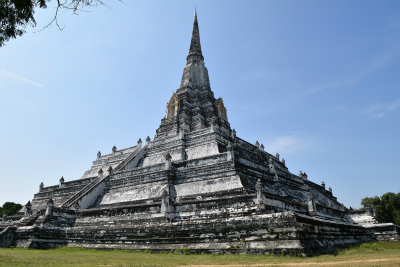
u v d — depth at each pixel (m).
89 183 40.28
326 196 48.03
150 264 15.98
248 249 20.33
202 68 56.47
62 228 30.66
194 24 62.44
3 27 11.56
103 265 15.47
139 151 45.75
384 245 28.27
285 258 17.98
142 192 33.34
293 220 19.36
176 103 49.66
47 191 46.72
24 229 28.86
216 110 51.91
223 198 26.08
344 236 27.61
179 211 27.88
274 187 35.38
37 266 13.94
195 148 39.97
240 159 33.59
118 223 29.61
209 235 22.73
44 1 11.34
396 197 66.25
